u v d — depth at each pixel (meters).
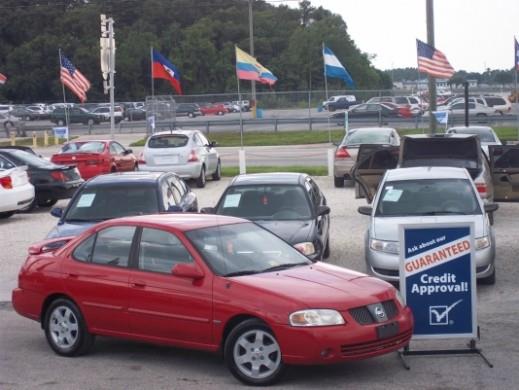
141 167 25.52
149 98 48.72
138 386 8.23
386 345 8.18
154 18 95.94
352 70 77.56
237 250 8.93
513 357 8.98
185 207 14.75
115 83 84.38
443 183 13.37
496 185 16.73
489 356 9.02
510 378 8.23
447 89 83.19
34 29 91.31
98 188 13.78
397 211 12.98
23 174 20.66
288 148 42.81
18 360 9.32
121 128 58.06
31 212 22.19
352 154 24.34
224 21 94.94
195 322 8.42
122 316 8.91
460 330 8.99
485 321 10.59
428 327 8.99
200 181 25.66
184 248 8.70
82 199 13.64
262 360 8.12
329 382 8.23
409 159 17.52
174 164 25.23
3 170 20.19
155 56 34.69
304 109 56.25
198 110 61.25
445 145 17.39
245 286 8.24
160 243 8.88
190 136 25.89
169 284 8.61
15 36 90.88
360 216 19.52
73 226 13.00
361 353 7.98
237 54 36.56
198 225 9.02
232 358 8.20
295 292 8.12
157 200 13.59
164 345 8.88
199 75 83.81
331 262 14.47
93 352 9.57
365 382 8.22
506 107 53.19
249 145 45.62
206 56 83.75
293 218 13.38
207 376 8.53
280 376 8.06
